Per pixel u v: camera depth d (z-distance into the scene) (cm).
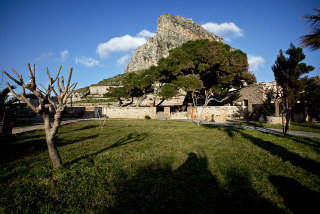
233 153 700
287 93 1075
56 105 474
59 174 475
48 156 689
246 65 2308
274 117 1717
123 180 451
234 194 375
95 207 335
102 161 596
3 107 1202
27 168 547
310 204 340
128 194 380
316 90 1653
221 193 379
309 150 742
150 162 588
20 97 417
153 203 342
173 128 1509
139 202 349
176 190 391
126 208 329
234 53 2392
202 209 322
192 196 368
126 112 2831
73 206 341
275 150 738
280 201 351
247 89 2697
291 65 1048
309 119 1791
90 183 434
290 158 625
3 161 624
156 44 15762
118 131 1359
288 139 976
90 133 1256
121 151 730
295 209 323
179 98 5112
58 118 476
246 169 520
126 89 3081
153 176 473
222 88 2745
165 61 2486
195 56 2298
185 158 632
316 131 1269
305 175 475
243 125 1702
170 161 596
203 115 2641
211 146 825
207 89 2716
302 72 1052
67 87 465
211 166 543
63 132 1318
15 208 332
